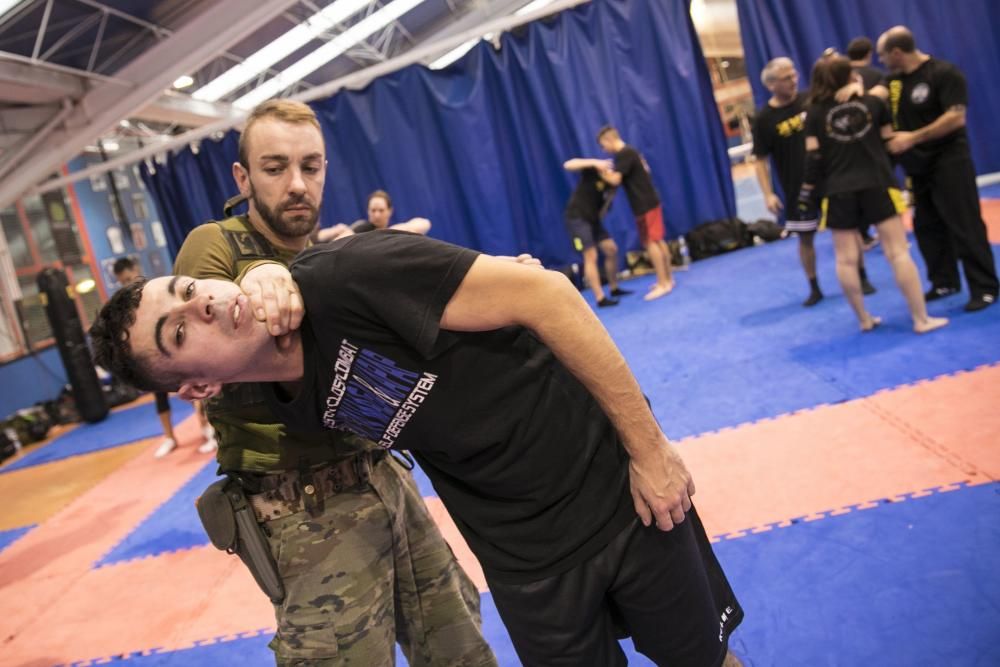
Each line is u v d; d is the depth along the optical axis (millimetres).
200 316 1119
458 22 10258
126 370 1158
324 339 1188
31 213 11062
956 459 2877
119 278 6039
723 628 1466
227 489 1549
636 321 6598
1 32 6148
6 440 8484
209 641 3059
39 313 10875
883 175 4176
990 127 7609
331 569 1512
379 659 1557
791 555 2564
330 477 1540
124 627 3404
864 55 5359
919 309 4328
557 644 1335
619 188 8820
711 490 3193
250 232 1636
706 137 8453
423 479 4270
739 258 8133
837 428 3449
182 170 9508
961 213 4387
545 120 8617
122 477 6203
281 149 1562
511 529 1306
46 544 4973
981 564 2252
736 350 5016
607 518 1300
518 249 9047
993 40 7465
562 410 1286
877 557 2426
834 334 4789
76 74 7219
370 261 1137
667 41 8289
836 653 2062
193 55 7336
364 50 9719
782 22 7957
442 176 8953
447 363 1183
